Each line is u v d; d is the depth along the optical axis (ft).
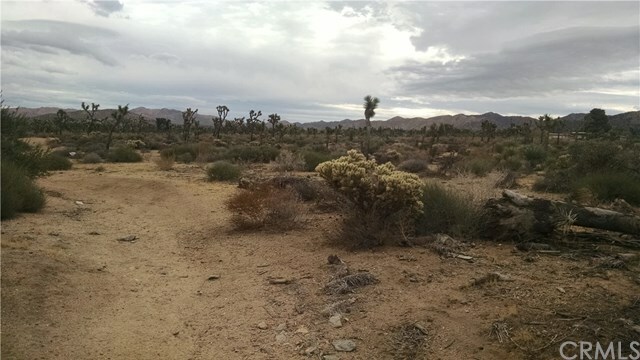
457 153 92.63
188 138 200.23
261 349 14.92
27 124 47.80
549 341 13.38
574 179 46.06
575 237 23.99
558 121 156.66
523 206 24.08
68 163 79.36
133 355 14.71
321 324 16.08
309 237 27.99
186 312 18.12
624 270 19.03
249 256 25.11
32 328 15.70
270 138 230.27
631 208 34.30
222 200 43.80
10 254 21.53
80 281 20.29
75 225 31.83
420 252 22.68
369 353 14.08
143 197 48.11
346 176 24.98
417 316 15.71
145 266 23.97
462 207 25.94
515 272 19.24
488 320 14.90
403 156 94.94
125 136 209.26
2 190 31.09
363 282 18.90
